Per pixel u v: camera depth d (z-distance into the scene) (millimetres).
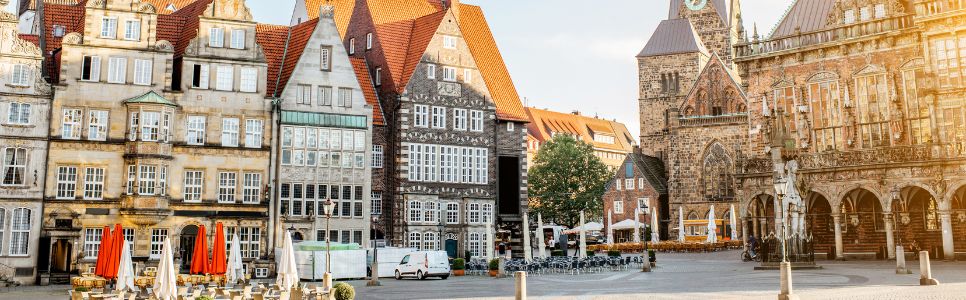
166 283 30344
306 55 61406
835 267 51094
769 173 63188
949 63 57188
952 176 55000
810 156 61188
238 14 58562
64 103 53031
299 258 52250
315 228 59531
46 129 52312
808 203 63250
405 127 67438
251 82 58469
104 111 53969
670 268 55625
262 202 57500
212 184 56312
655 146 122312
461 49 71875
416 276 51125
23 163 51594
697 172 102062
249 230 56938
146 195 53750
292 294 29516
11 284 49125
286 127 59719
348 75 62688
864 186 58594
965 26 56406
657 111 122375
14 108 51688
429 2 81000
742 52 68875
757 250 63188
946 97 56875
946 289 32344
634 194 113875
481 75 72812
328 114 61438
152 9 55906
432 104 69250
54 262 53844
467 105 71375
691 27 122812
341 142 61625
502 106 75188
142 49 55312
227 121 57469
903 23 60844
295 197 59344
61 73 53094
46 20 60062
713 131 101188
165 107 54906
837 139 63219
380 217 67188
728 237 98312
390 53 71250
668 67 122062
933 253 60094
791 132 65500
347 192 61531
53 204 51906
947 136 56656
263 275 55531
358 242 61250
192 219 55156
